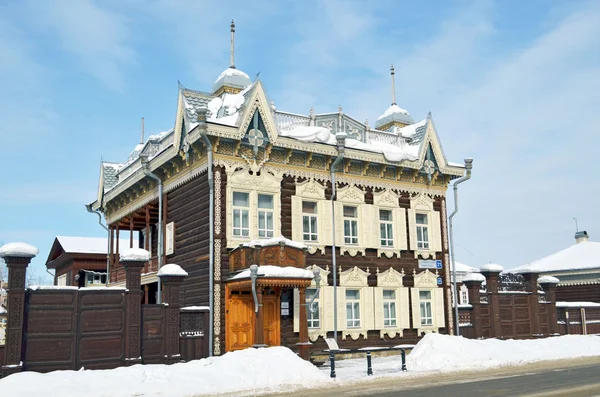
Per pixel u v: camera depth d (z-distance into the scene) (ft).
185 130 75.61
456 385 48.70
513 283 98.32
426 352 68.18
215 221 70.95
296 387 49.47
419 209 90.94
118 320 56.90
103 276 132.87
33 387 43.45
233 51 89.51
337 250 81.51
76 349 54.44
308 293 78.28
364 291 82.94
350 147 82.02
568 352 78.33
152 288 94.48
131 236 97.91
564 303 107.76
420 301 89.30
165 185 85.05
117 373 49.06
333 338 77.97
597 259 143.13
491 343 75.10
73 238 141.49
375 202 86.17
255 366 53.98
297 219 78.07
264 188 75.51
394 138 93.56
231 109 77.97
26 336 52.54
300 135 78.38
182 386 47.37
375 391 45.75
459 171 94.17
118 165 111.24
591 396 40.40
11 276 51.49
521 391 43.65
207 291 70.38
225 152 73.00
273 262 67.62
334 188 81.46
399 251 87.61
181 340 63.36
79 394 43.39
